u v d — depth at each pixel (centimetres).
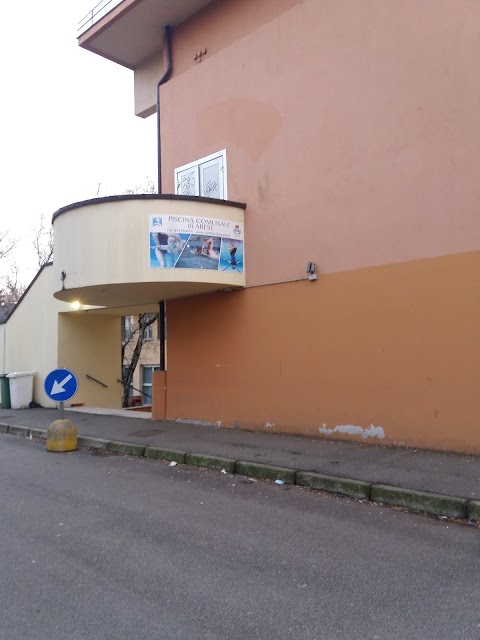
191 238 1000
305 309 952
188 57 1236
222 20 1157
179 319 1202
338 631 344
